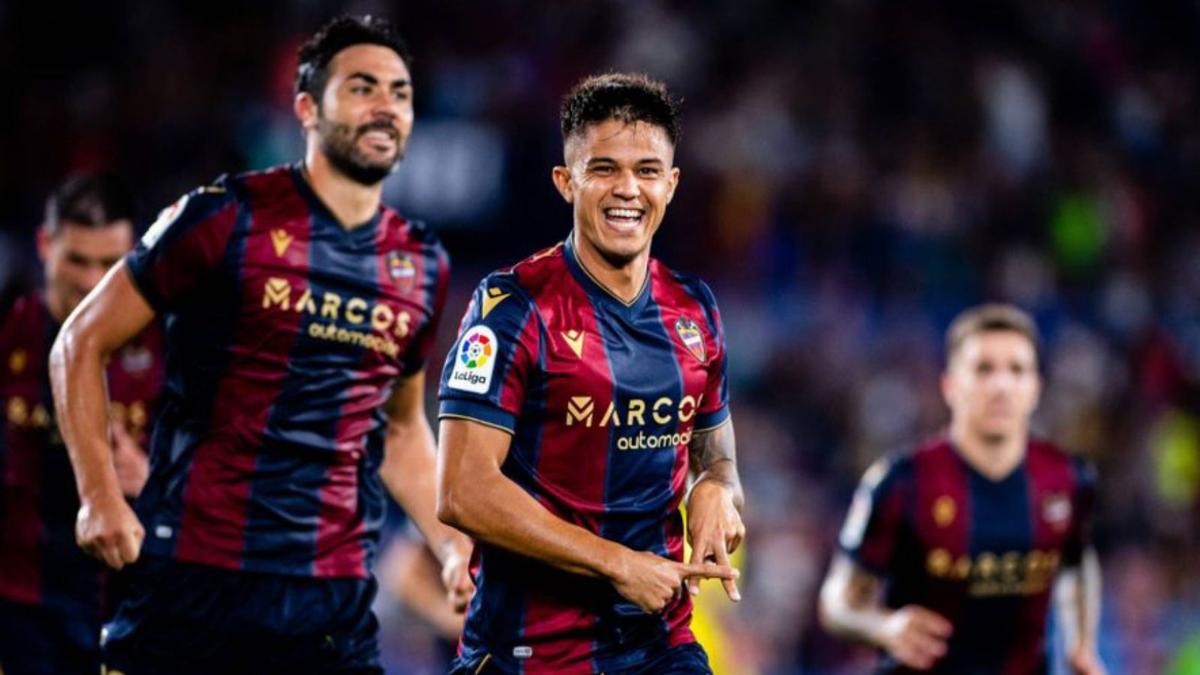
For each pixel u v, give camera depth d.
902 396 34.78
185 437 11.98
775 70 40.09
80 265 13.86
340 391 12.18
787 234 36.81
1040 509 16.19
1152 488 35.97
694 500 10.34
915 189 38.84
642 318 10.24
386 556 20.42
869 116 40.41
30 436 14.03
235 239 11.84
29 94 34.34
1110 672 26.34
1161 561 32.94
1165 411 37.50
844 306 36.03
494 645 10.25
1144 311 39.16
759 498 31.28
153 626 11.88
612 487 10.13
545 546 9.59
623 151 9.82
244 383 11.90
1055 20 44.34
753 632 28.58
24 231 32.41
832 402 34.38
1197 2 47.00
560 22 38.53
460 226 34.47
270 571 11.91
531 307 9.98
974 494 16.12
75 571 14.17
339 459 12.21
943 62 41.88
